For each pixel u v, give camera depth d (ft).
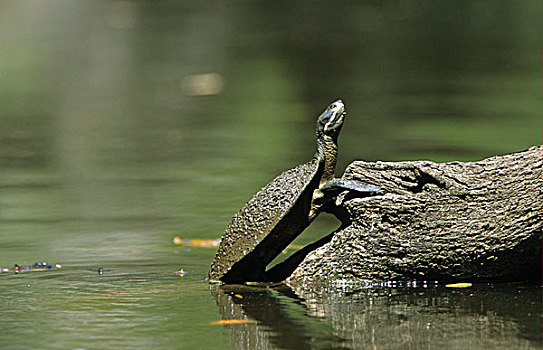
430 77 173.78
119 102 153.48
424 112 135.54
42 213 80.07
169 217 77.51
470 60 195.31
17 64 197.77
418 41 224.74
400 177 55.36
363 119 130.72
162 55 205.77
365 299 50.98
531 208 52.85
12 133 127.65
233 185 91.40
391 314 46.62
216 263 56.95
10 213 80.12
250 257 55.98
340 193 56.13
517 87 158.51
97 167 103.45
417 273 55.31
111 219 76.95
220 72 182.19
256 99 153.79
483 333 41.98
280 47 215.31
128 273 58.34
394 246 54.95
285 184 56.24
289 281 56.75
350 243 56.24
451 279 55.47
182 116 140.77
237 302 50.37
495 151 101.71
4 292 52.95
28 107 149.89
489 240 53.31
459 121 126.00
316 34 237.25
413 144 108.37
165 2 308.40
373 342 41.01
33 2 296.30
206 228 73.10
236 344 41.32
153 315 47.26
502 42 222.48
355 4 306.96
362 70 183.52
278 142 116.78
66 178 97.35
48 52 213.05
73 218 77.61
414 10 293.23
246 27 252.83
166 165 103.86
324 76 176.65
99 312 48.01
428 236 54.13
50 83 174.19
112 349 40.83
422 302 49.60
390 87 162.20
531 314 45.70
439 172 53.93
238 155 109.29
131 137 124.06
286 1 309.22
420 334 42.19
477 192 53.36
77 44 224.33
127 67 191.11
